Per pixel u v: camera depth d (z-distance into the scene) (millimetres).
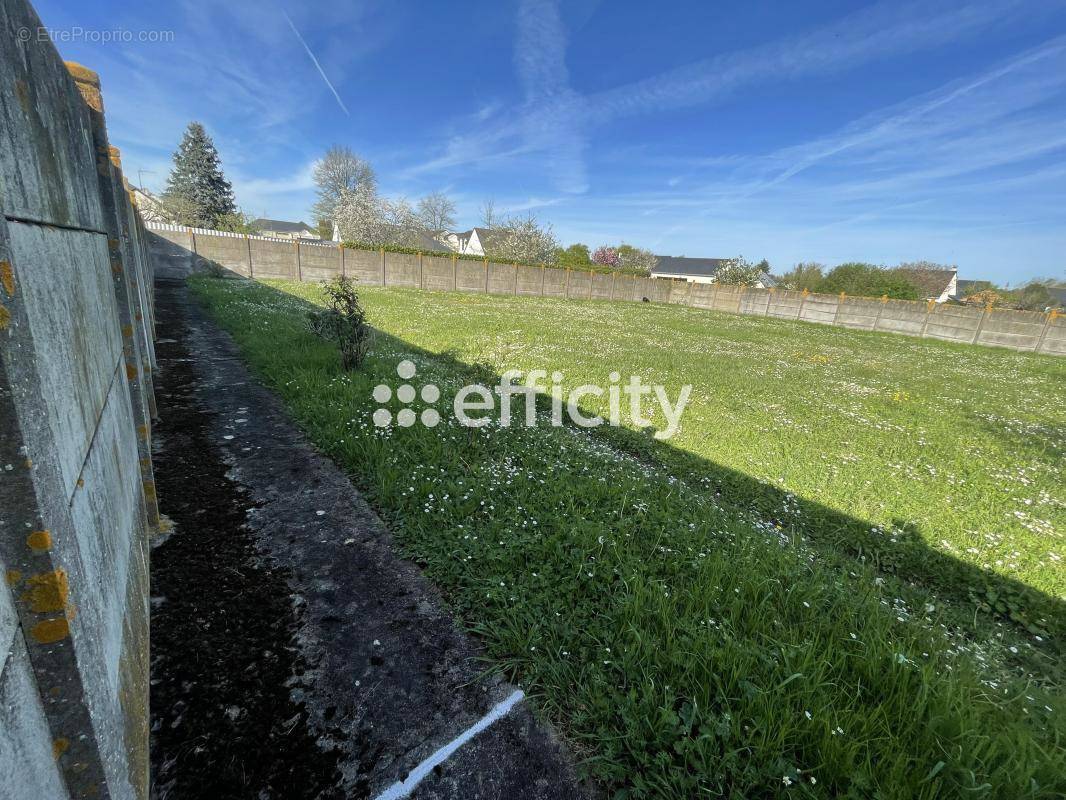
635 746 1661
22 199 877
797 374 10273
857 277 37094
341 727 1693
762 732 1671
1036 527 4082
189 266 18438
